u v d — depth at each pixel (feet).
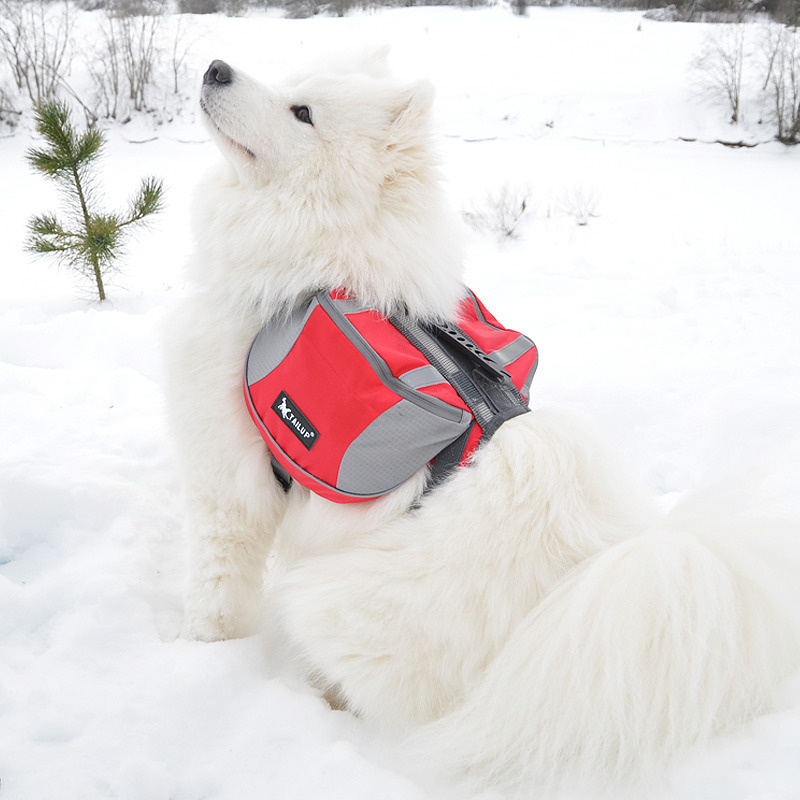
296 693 6.85
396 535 6.40
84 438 10.93
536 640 5.89
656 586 5.73
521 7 114.52
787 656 6.17
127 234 22.66
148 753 6.05
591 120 72.13
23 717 6.22
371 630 6.34
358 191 7.04
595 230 42.39
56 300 21.94
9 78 74.54
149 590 8.25
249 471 7.23
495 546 6.13
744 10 109.29
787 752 5.77
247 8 113.80
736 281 20.74
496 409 6.71
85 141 20.62
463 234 8.05
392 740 6.53
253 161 7.20
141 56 74.74
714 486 7.08
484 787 6.04
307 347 6.52
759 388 13.24
